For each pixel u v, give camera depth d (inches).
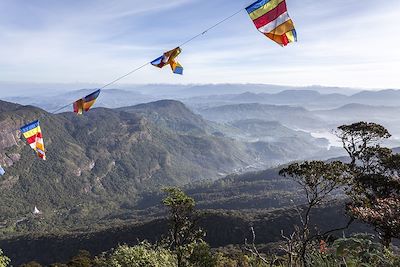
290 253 358.3
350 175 542.0
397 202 332.5
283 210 4662.9
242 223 4404.5
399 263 280.4
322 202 515.5
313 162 514.0
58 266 2209.6
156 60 410.9
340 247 299.1
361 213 331.3
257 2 282.7
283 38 285.4
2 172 561.9
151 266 700.0
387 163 615.2
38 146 482.9
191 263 660.7
